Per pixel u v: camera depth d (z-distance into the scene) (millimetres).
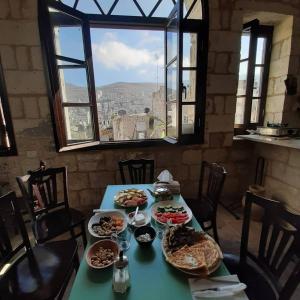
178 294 759
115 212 1299
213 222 1776
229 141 2770
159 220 1223
